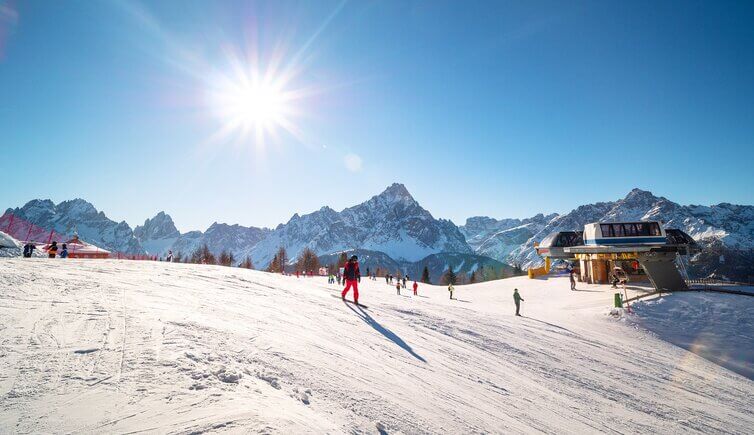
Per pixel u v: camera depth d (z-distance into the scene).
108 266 17.53
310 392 4.94
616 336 19.75
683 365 15.59
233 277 18.86
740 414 10.96
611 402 9.60
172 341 5.64
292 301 13.34
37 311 6.78
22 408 3.26
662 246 36.56
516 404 7.46
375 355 8.07
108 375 4.18
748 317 21.50
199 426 3.25
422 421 5.17
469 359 10.14
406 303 20.41
